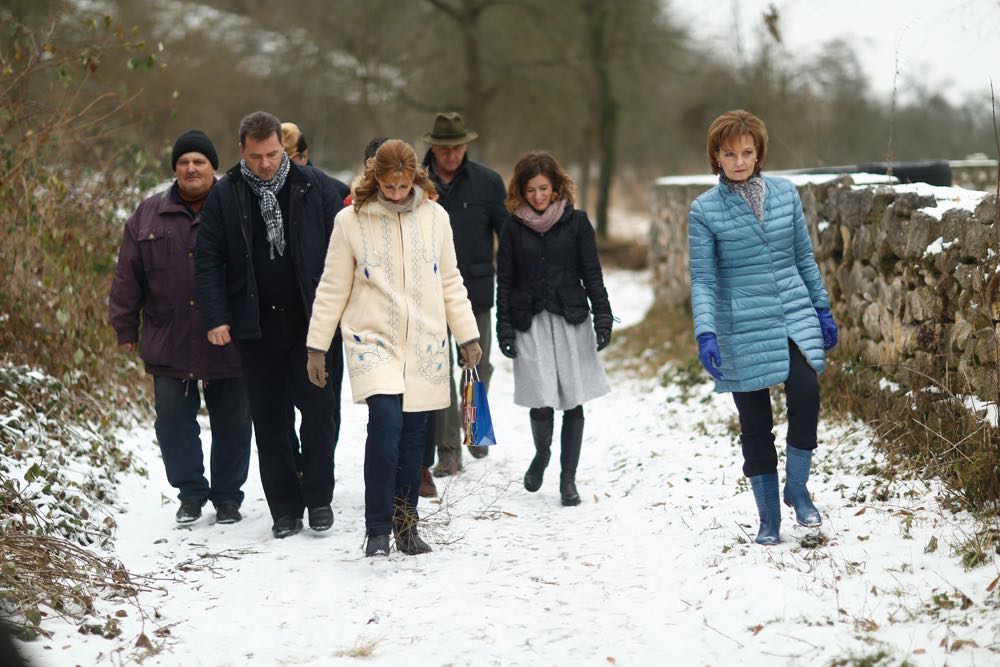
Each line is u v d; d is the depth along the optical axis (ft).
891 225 35.22
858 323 38.60
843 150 94.53
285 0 159.53
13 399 35.60
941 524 25.11
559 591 24.86
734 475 33.55
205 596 25.39
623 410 49.83
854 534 25.62
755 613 21.54
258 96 160.45
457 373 59.16
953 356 30.14
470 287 39.47
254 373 29.99
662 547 27.71
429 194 28.27
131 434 41.27
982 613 19.80
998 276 27.58
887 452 30.86
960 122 96.58
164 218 32.07
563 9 158.61
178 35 143.33
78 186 46.37
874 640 19.26
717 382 26.12
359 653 21.47
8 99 42.16
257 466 40.01
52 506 29.22
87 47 44.86
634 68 165.37
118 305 32.19
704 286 25.64
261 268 29.45
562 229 33.63
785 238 25.67
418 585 25.67
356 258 27.53
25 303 39.19
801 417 25.57
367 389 27.12
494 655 21.12
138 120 51.03
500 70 161.68
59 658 20.76
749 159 25.59
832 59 90.48
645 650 20.83
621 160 272.31
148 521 32.35
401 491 28.71
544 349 33.68
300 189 29.60
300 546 29.58
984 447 26.84
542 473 34.78
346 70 156.46
